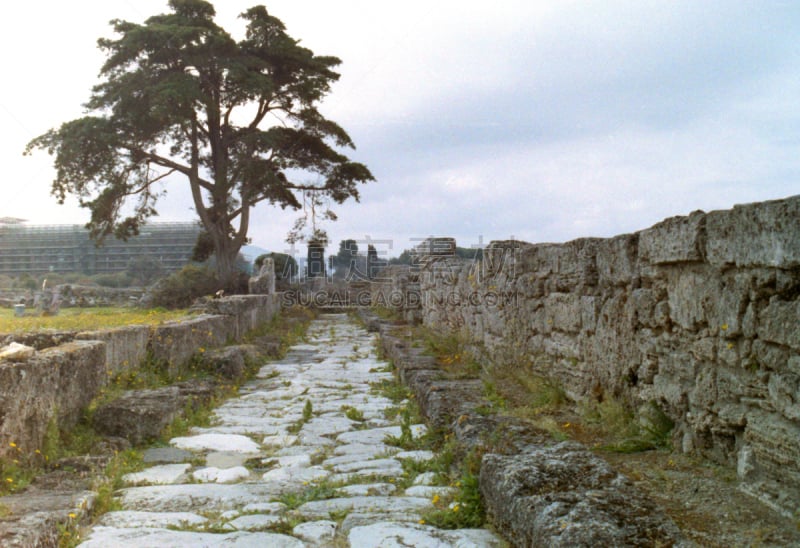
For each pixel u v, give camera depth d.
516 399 6.83
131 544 3.80
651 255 4.78
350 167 31.84
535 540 3.16
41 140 26.41
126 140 26.62
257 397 9.73
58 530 3.76
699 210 4.20
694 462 4.20
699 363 4.25
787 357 3.40
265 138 27.86
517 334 8.32
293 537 3.92
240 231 30.22
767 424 3.53
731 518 3.34
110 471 5.32
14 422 4.84
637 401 5.14
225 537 3.91
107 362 7.78
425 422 7.32
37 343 7.48
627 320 5.28
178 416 7.55
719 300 3.96
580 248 6.25
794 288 3.35
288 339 17.41
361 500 4.64
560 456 4.02
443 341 12.02
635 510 3.20
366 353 15.24
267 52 29.16
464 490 4.23
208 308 14.38
